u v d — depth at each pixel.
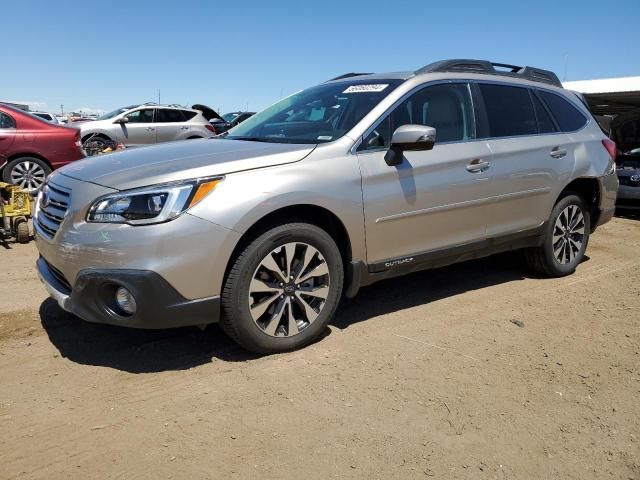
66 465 2.43
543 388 3.21
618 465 2.57
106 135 15.00
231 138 4.25
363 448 2.61
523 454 2.62
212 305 3.16
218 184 3.16
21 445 2.55
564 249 5.27
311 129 4.05
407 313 4.31
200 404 2.92
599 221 5.59
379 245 3.83
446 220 4.19
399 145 3.73
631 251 6.66
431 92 4.26
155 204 3.02
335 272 3.62
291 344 3.51
